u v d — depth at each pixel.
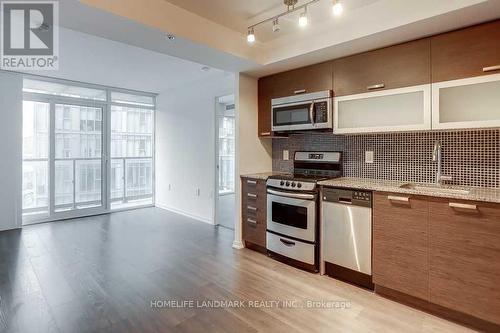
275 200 3.15
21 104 4.50
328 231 2.72
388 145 2.86
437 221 2.04
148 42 2.53
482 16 1.95
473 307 1.90
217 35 2.68
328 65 2.94
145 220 5.02
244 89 3.57
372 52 2.61
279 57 2.99
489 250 1.83
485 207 1.83
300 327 1.97
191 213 5.28
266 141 3.90
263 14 2.50
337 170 3.21
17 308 2.19
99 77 4.82
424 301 2.16
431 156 2.58
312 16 2.49
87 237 4.01
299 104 3.12
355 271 2.56
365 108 2.67
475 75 2.06
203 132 4.98
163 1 2.28
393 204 2.26
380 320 2.05
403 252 2.22
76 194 5.30
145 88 5.70
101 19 2.10
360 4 2.28
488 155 2.29
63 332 1.90
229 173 8.27
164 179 6.06
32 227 4.54
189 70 4.39
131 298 2.34
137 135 6.20
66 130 5.17
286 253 3.05
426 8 2.00
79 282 2.62
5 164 4.37
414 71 2.35
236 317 2.08
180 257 3.26
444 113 2.21
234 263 3.09
